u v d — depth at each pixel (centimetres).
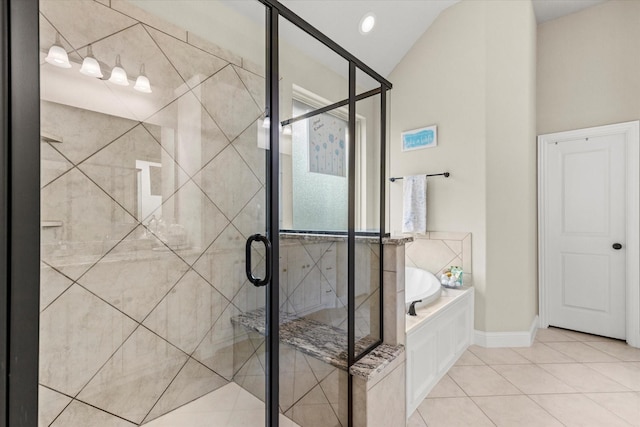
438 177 296
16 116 70
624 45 273
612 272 280
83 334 112
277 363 131
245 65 137
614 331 279
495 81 269
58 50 101
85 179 111
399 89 321
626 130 270
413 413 175
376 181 165
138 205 127
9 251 69
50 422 106
